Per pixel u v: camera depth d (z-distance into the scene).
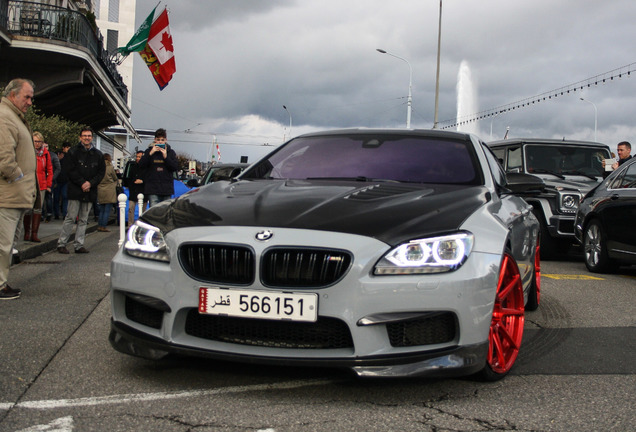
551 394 3.28
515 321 3.73
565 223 9.83
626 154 10.31
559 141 11.30
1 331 4.43
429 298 2.96
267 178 4.45
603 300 6.18
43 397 3.08
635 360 3.98
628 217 7.80
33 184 5.80
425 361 2.98
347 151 4.64
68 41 19.06
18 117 5.70
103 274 7.30
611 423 2.88
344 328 3.01
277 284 3.02
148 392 3.16
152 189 10.83
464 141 4.71
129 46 25.50
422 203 3.45
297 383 3.33
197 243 3.14
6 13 18.22
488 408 3.04
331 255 3.00
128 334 3.31
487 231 3.26
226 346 3.09
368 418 2.87
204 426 2.73
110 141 39.41
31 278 6.96
